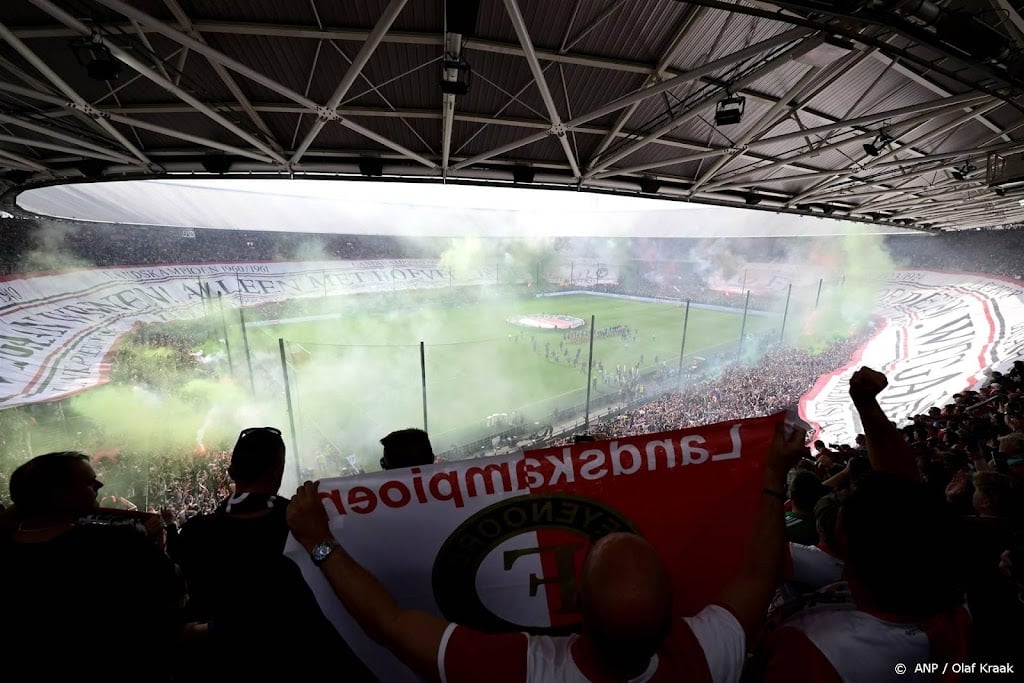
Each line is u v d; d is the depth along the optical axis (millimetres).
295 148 11922
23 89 8883
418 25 8094
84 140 11172
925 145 14906
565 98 10117
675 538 2006
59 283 32281
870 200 20844
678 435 2049
